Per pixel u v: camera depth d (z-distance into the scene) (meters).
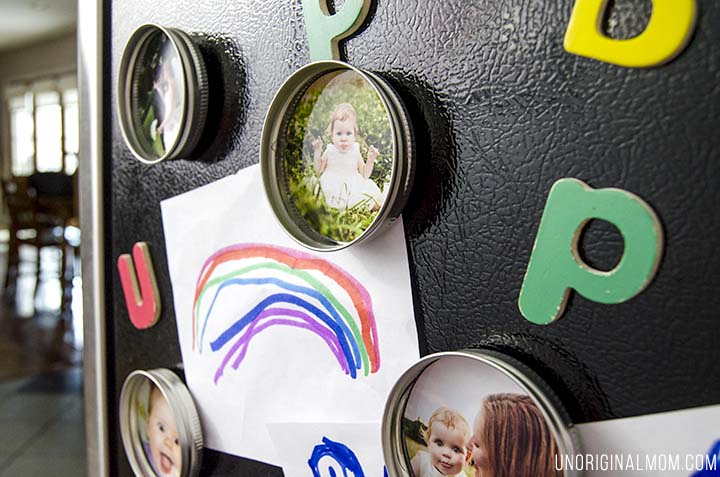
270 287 0.44
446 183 0.38
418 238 0.39
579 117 0.35
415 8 0.38
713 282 0.33
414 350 0.39
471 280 0.37
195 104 0.45
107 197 0.52
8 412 1.50
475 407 0.37
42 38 4.15
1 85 4.62
